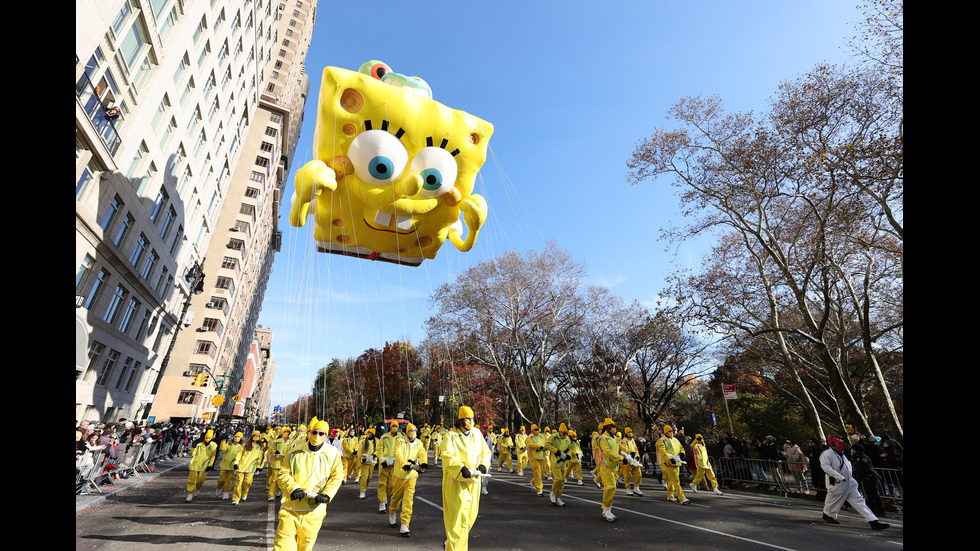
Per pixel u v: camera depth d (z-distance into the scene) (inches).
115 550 268.8
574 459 585.6
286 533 218.5
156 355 1144.2
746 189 720.3
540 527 346.6
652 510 424.8
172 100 890.1
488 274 1194.6
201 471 454.0
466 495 241.4
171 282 1130.0
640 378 1385.3
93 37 605.6
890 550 290.0
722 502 478.3
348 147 290.2
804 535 328.2
